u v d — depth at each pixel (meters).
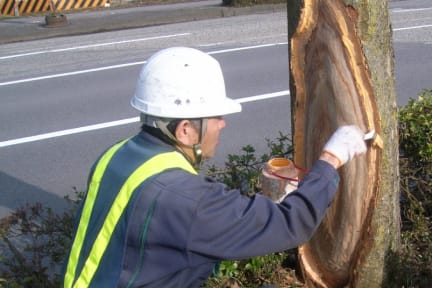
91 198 1.85
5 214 4.86
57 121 7.17
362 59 2.60
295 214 1.75
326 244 2.95
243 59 9.95
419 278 3.01
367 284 2.90
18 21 17.11
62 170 5.73
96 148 6.24
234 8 16.81
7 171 5.76
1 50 12.91
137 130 6.72
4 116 7.49
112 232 1.73
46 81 9.30
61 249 3.14
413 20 13.31
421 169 3.55
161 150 1.79
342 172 2.75
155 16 16.14
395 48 10.12
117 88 8.57
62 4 19.73
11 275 3.00
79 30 15.04
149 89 1.79
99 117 7.24
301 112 2.91
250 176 3.35
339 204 2.81
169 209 1.66
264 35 12.23
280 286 3.15
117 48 11.91
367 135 2.58
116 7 19.88
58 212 4.83
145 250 1.69
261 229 1.72
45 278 2.97
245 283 3.15
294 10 2.82
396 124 2.83
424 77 8.06
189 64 1.78
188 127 1.79
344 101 2.64
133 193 1.71
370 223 2.75
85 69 10.02
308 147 2.90
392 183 2.84
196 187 1.70
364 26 2.61
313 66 2.78
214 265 1.89
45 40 14.14
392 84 2.77
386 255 2.90
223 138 6.18
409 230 3.45
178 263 1.69
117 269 1.71
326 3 2.65
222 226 1.69
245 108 7.17
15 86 9.11
